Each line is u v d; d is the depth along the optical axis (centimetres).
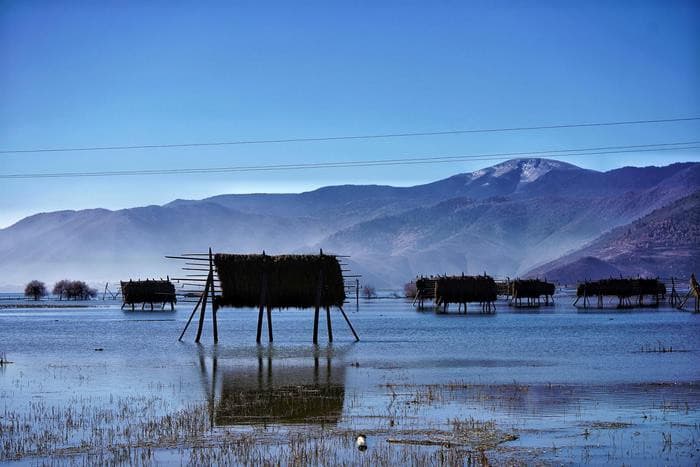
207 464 1920
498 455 1984
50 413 2577
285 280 5109
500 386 3066
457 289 10225
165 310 11644
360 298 19775
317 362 4072
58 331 6756
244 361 4144
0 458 2005
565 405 2620
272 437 2194
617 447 2053
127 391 3064
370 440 2145
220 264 5128
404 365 3894
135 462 1955
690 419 2383
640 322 7731
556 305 12562
